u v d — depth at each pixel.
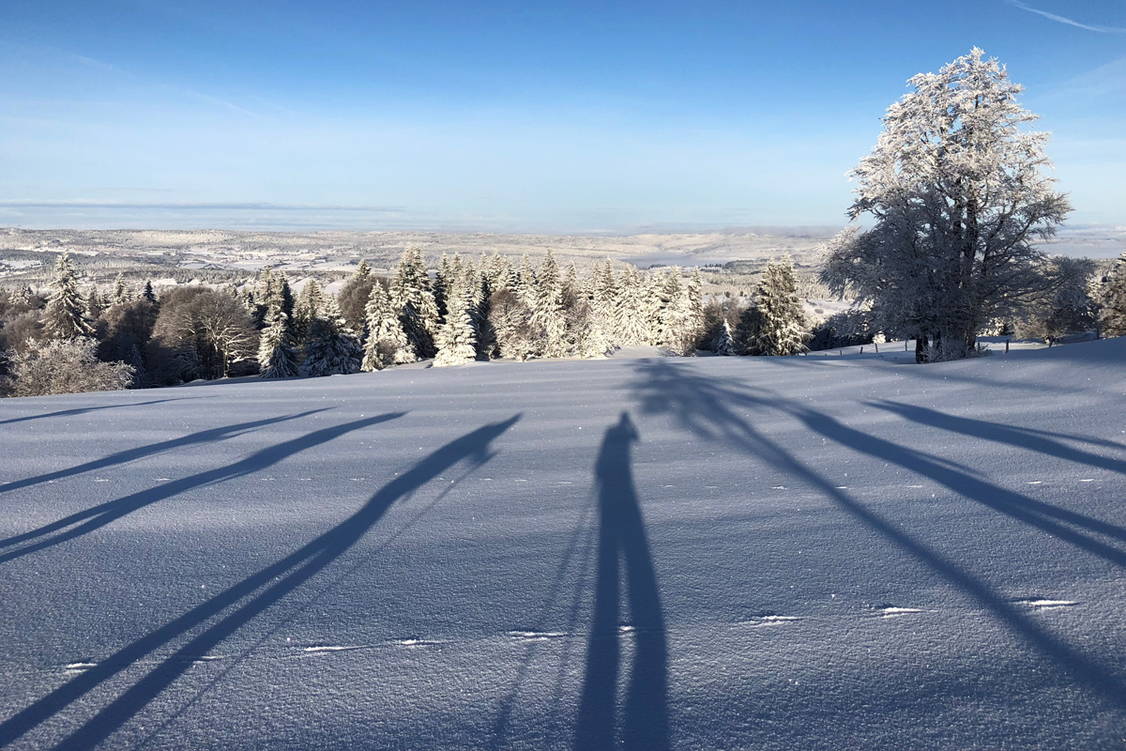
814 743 1.94
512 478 5.68
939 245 19.62
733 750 1.92
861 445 6.47
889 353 29.12
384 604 3.05
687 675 2.34
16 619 2.96
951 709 2.06
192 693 2.32
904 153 21.64
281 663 2.52
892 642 2.50
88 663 2.55
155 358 45.59
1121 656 2.31
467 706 2.20
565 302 54.59
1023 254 19.69
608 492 5.10
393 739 2.02
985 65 20.25
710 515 4.34
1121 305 38.88
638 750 1.94
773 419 8.47
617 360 22.17
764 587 3.08
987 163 19.16
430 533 4.16
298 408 10.73
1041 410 7.52
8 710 2.23
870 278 20.62
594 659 2.48
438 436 7.91
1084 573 3.01
